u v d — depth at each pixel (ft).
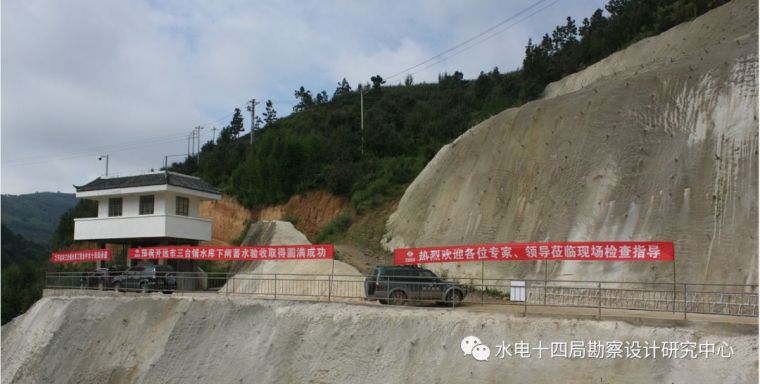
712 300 69.36
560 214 91.66
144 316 91.71
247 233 151.33
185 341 83.71
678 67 95.04
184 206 128.67
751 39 90.02
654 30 152.56
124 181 128.06
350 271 102.37
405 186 149.38
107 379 86.74
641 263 78.02
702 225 76.84
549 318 60.23
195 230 127.03
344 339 69.82
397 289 78.38
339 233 141.38
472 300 87.92
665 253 64.23
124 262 134.10
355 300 85.61
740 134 81.00
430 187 124.67
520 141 108.06
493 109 163.94
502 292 89.71
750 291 67.26
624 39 165.89
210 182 198.18
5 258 278.46
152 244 129.49
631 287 76.48
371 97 245.04
